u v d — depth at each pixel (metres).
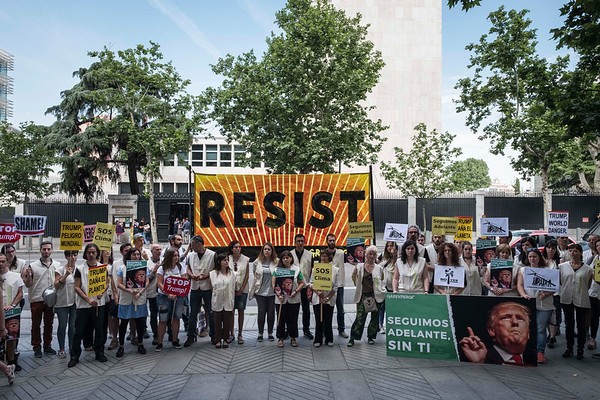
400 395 6.49
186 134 27.73
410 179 31.94
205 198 13.73
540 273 7.85
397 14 44.59
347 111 26.95
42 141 33.41
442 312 8.00
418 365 7.73
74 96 34.84
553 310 8.12
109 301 8.78
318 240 13.73
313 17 26.38
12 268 8.64
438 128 44.22
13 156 29.58
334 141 26.64
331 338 8.83
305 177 13.80
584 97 9.20
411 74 44.47
